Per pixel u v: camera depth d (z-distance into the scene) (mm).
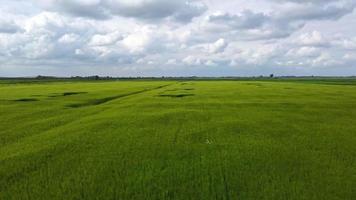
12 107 35969
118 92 63062
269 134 20625
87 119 26922
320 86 87250
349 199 10766
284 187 11711
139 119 26484
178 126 23406
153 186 11891
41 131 22203
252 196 10969
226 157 15430
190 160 15000
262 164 14336
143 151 16531
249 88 75250
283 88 74750
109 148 17172
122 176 12953
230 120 25750
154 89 74562
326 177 12758
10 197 11219
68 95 54281
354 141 18750
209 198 10820
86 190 11641
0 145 18109
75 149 17016
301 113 29906
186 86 89875
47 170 13805
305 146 17547
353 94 53594
